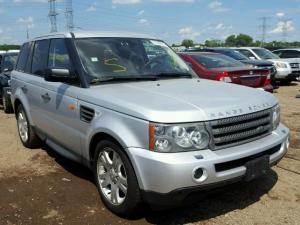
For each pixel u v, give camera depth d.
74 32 5.10
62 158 5.98
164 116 3.44
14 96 6.60
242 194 4.52
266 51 17.48
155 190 3.46
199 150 3.49
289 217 3.98
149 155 3.45
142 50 5.17
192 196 3.53
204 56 10.00
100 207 4.27
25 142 6.48
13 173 5.38
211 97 3.94
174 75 5.09
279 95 13.00
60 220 4.01
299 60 16.67
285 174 5.11
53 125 5.14
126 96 3.96
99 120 4.02
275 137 4.11
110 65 4.74
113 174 4.01
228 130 3.65
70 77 4.58
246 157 3.69
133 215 3.97
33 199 4.51
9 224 3.95
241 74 9.07
